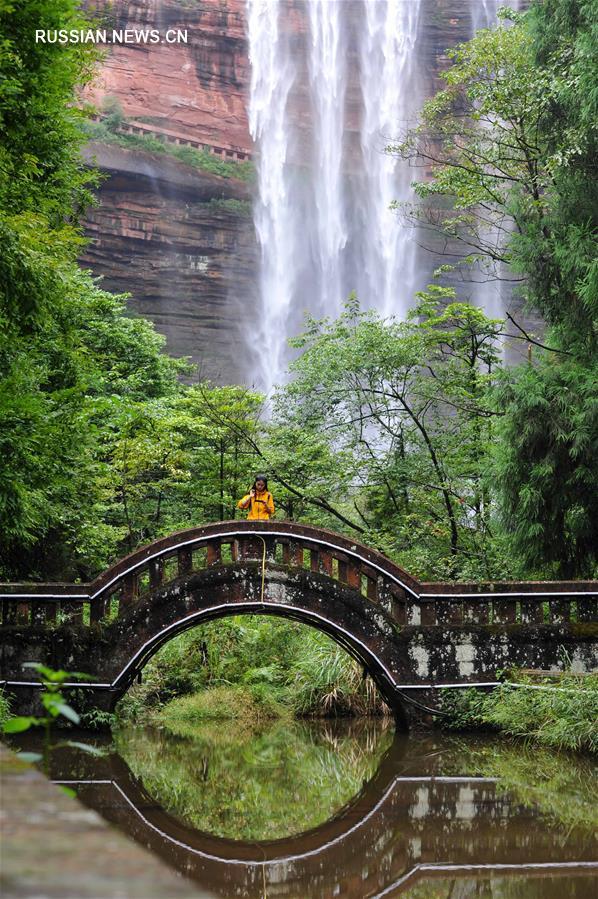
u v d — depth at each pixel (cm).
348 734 1470
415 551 1972
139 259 6244
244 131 6838
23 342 1190
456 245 6141
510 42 2003
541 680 1329
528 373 1617
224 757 1241
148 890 102
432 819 864
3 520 1150
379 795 977
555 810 887
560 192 1652
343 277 6512
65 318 1411
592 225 1638
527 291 1767
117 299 2873
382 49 7031
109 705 1362
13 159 1206
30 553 1702
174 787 1038
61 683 298
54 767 1131
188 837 821
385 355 2064
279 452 2131
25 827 127
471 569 1888
